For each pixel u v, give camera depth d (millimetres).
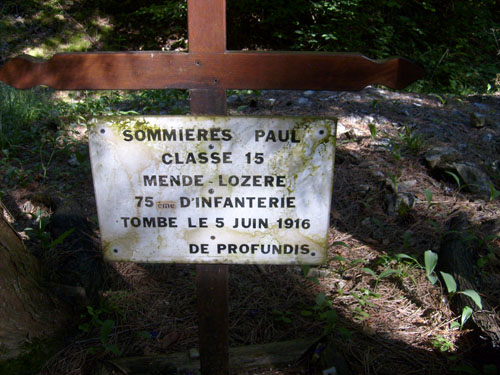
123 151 1842
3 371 2146
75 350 2342
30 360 2225
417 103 5469
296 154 1819
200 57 1755
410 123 4840
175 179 1874
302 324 2568
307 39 8281
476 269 2893
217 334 2111
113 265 2996
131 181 1885
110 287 2822
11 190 3785
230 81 1780
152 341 2438
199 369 2242
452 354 2352
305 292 2811
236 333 2527
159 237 1967
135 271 2977
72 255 2875
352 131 4539
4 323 2166
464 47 9195
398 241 3262
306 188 1869
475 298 2393
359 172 3984
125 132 1812
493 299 2664
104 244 1990
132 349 2381
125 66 1782
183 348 2404
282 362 2287
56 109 5449
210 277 2031
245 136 1798
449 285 2504
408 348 2396
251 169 1845
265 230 1938
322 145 1804
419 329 2516
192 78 1783
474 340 2393
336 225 3461
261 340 2475
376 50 8352
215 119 1778
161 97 5859
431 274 2896
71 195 3764
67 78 1811
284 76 1764
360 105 5309
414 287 2803
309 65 1742
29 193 3732
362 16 8242
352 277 2934
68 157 4402
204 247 1975
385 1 8414
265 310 2672
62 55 1774
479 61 9258
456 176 3697
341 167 4066
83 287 2627
